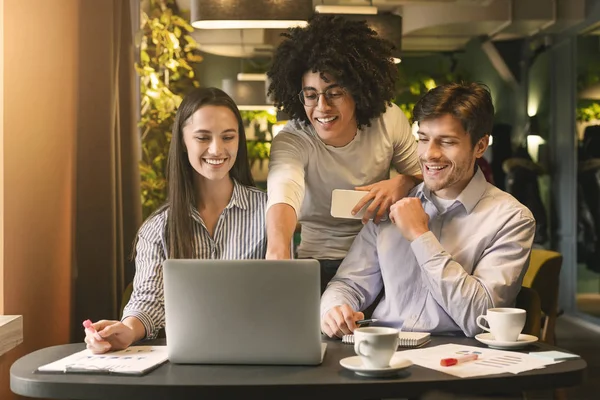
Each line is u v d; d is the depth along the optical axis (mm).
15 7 2795
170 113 4723
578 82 7273
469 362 1954
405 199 2395
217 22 3830
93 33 3268
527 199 7738
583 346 5906
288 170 2648
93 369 1893
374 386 1771
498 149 7832
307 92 2646
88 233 3264
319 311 1936
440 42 7836
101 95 3273
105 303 3244
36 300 2959
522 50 7781
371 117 2729
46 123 3035
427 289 2453
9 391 2738
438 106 2383
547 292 4332
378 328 1906
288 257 2410
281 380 1806
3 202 2730
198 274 1945
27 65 2887
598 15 6984
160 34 4980
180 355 1978
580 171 7227
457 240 2461
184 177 2574
